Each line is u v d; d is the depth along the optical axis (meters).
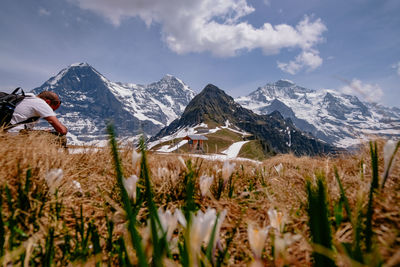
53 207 1.87
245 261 1.21
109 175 2.97
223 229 1.65
